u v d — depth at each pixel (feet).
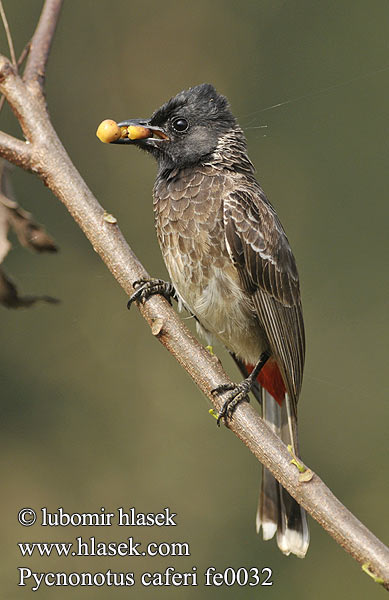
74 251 40.68
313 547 35.12
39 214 40.55
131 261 17.29
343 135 44.93
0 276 17.48
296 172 44.91
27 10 42.80
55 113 43.21
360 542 13.96
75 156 43.19
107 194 43.16
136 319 40.45
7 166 17.48
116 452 38.27
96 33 44.21
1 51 42.32
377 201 44.11
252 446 16.12
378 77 44.93
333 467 39.55
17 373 39.06
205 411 39.11
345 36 45.42
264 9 45.91
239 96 45.16
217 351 37.55
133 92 44.06
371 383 41.27
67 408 38.83
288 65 45.60
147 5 44.80
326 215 44.34
